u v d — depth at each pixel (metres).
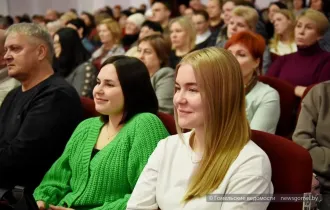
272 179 1.44
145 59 2.97
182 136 1.44
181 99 1.33
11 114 2.24
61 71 3.50
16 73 2.21
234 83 1.30
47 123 2.04
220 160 1.31
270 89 2.32
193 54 1.33
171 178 1.42
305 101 2.03
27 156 2.01
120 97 1.75
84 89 3.33
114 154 1.71
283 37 4.12
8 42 2.20
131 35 5.32
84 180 1.75
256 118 2.25
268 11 5.57
